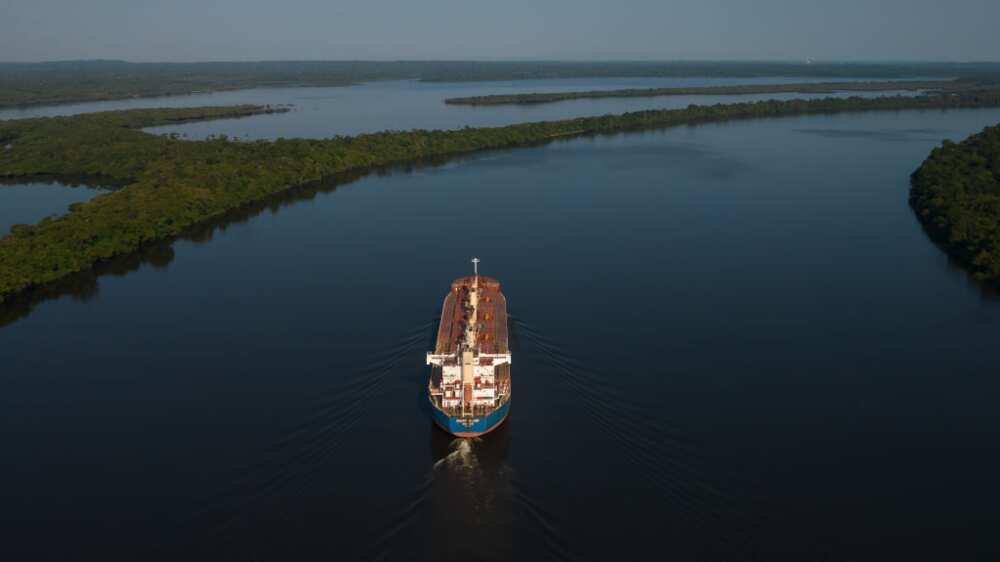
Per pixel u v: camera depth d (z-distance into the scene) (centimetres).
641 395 8500
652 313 11069
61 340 10631
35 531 6381
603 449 7381
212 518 6469
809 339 10194
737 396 8544
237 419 8138
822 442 7619
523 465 7094
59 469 7306
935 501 6706
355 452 7388
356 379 8988
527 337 10069
